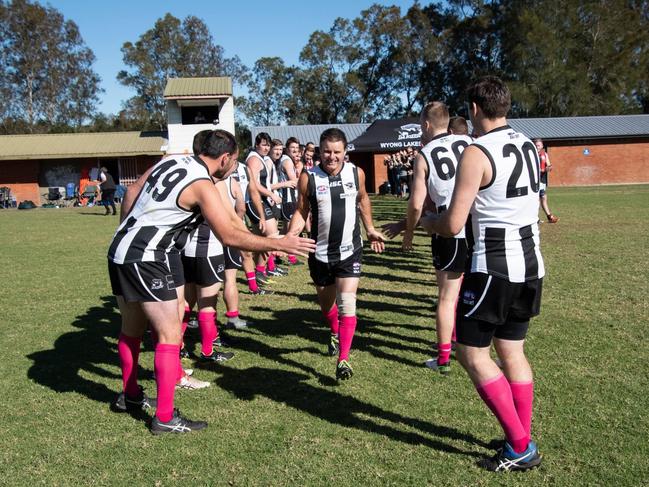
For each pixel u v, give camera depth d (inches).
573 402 149.5
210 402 157.6
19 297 291.1
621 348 190.2
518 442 117.2
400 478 116.9
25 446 133.5
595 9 1920.5
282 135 1503.4
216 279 188.7
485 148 111.8
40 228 671.1
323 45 2257.6
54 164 1334.9
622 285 279.9
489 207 113.1
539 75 1845.5
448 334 173.2
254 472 120.5
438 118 177.0
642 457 122.0
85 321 244.2
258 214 311.0
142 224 135.2
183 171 135.0
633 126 1438.2
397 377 173.2
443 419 143.9
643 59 1958.7
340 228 175.0
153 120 2277.3
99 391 167.5
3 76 2006.6
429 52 2133.4
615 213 630.5
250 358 193.9
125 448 132.2
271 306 265.9
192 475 120.0
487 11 2026.3
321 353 198.1
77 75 2089.1
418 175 172.6
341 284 175.6
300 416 147.3
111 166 1364.4
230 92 1414.9
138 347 151.9
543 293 266.7
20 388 169.0
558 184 1392.7
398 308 256.2
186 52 2279.8
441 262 171.0
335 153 174.9
